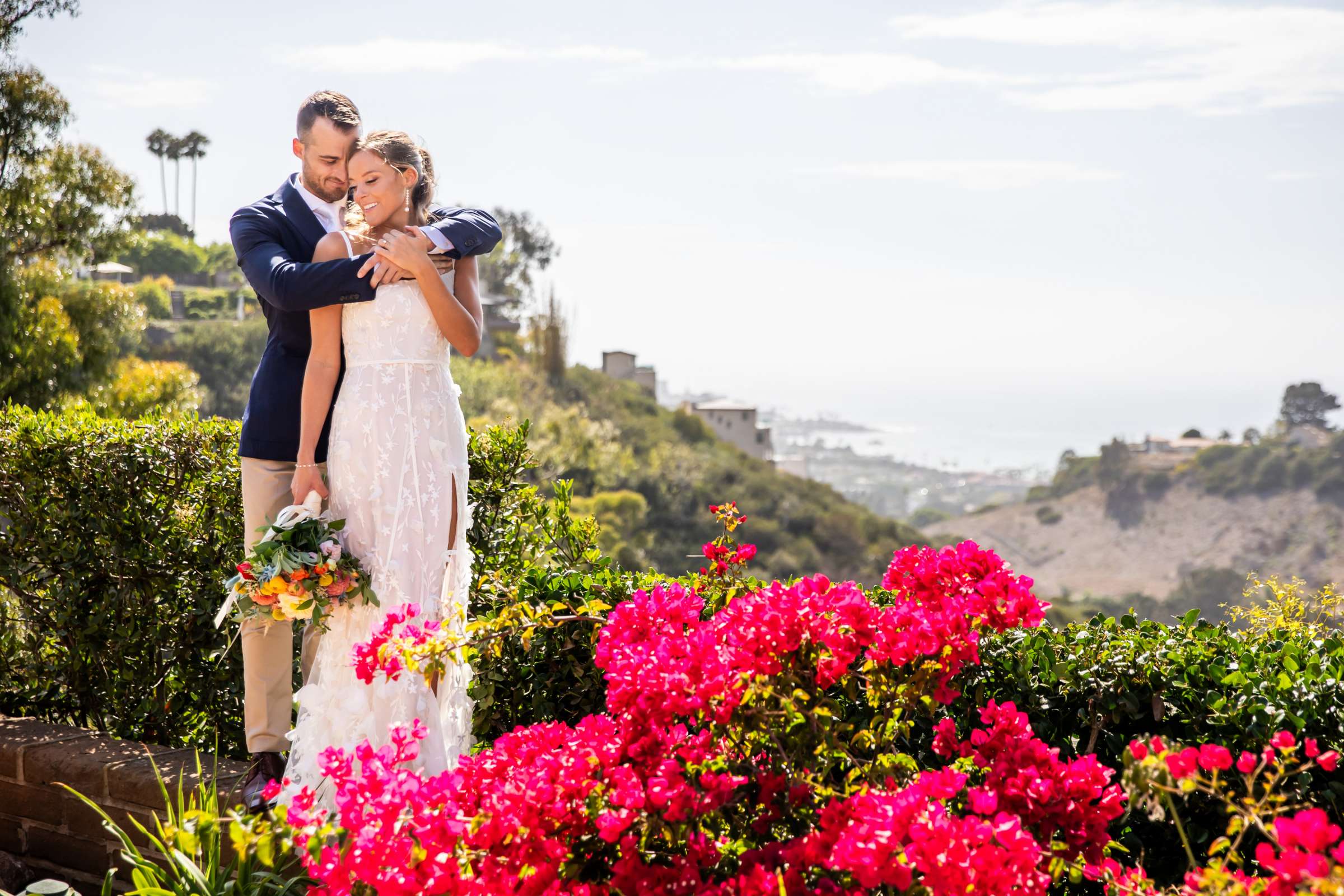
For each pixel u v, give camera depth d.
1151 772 1.66
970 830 1.61
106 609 3.66
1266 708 2.40
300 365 2.95
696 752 1.92
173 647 3.69
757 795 1.98
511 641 2.90
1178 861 2.49
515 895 1.80
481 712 2.99
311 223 2.96
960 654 2.12
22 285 17.42
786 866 1.84
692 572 3.30
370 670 2.27
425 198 2.88
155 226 87.88
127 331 18.98
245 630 2.91
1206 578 90.19
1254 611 3.20
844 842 1.65
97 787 3.00
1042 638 2.79
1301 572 92.44
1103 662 2.64
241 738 3.69
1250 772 1.66
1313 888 1.38
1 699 3.82
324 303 2.69
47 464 3.63
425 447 2.76
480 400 45.19
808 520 51.56
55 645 3.80
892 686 2.13
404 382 2.75
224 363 47.25
